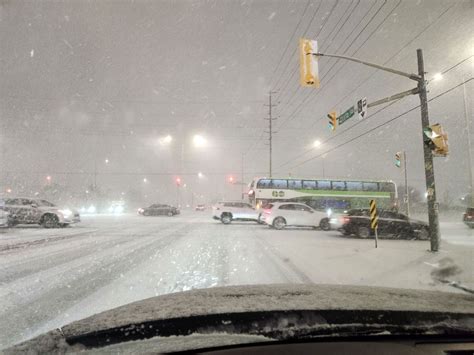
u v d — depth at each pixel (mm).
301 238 15969
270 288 2385
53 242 13102
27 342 1568
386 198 29344
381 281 7125
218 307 1823
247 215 25391
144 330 1587
